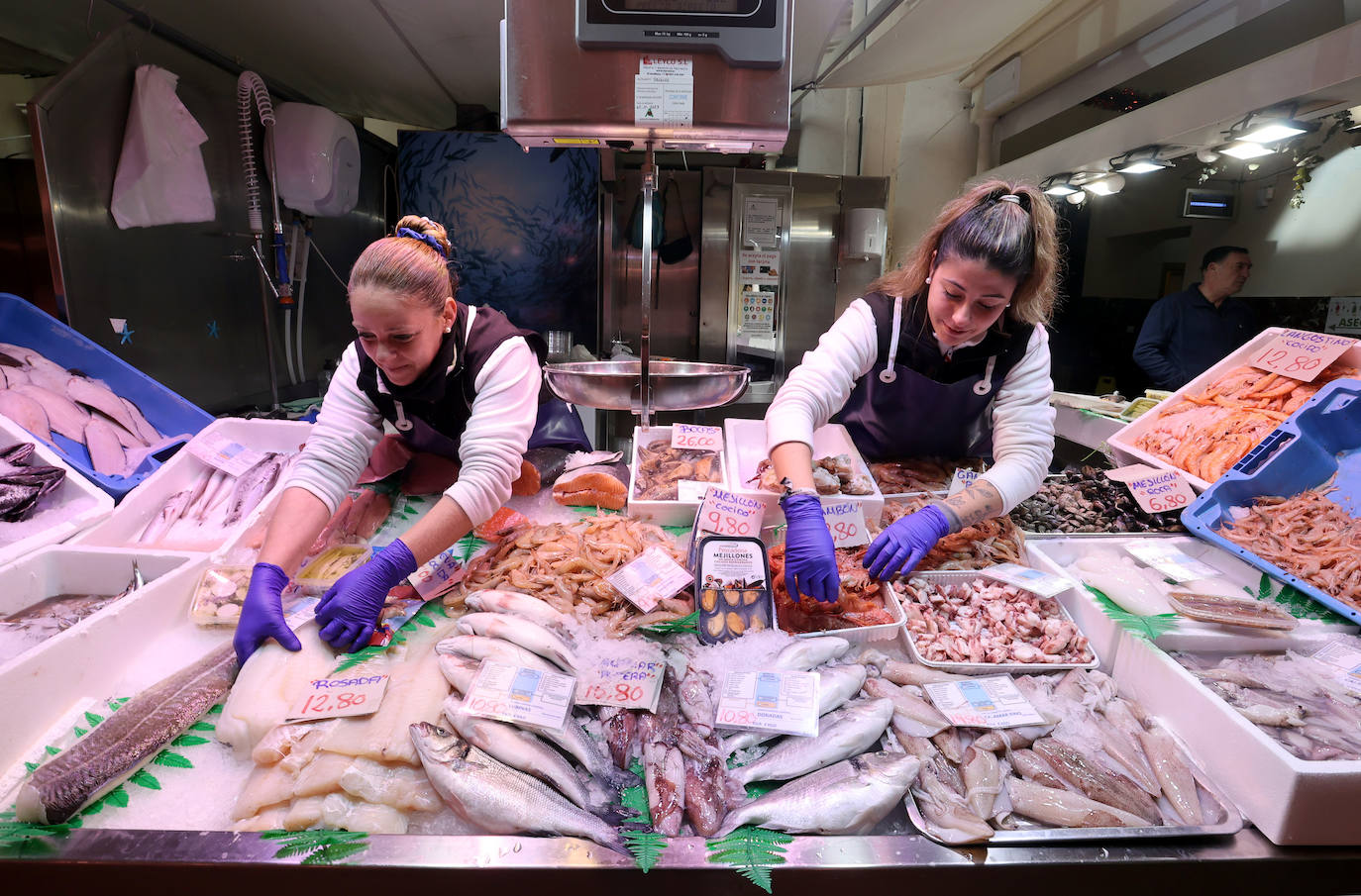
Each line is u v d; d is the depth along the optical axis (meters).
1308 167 3.39
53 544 1.86
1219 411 2.53
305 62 4.48
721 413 5.75
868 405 2.37
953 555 1.92
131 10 3.37
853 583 1.76
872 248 5.59
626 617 1.63
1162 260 4.42
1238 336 3.99
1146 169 4.34
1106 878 1.10
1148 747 1.33
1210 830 1.16
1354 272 3.25
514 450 1.84
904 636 1.63
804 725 1.32
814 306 5.92
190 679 1.43
